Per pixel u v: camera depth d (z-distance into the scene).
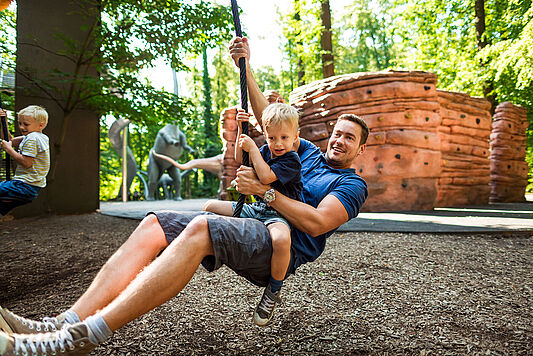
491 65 14.60
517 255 4.38
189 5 9.06
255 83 2.38
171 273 1.48
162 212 1.83
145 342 2.22
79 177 11.00
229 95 37.72
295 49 18.66
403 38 20.69
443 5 17.55
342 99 10.82
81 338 1.33
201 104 34.50
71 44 9.30
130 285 1.45
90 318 1.36
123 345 2.18
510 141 15.41
